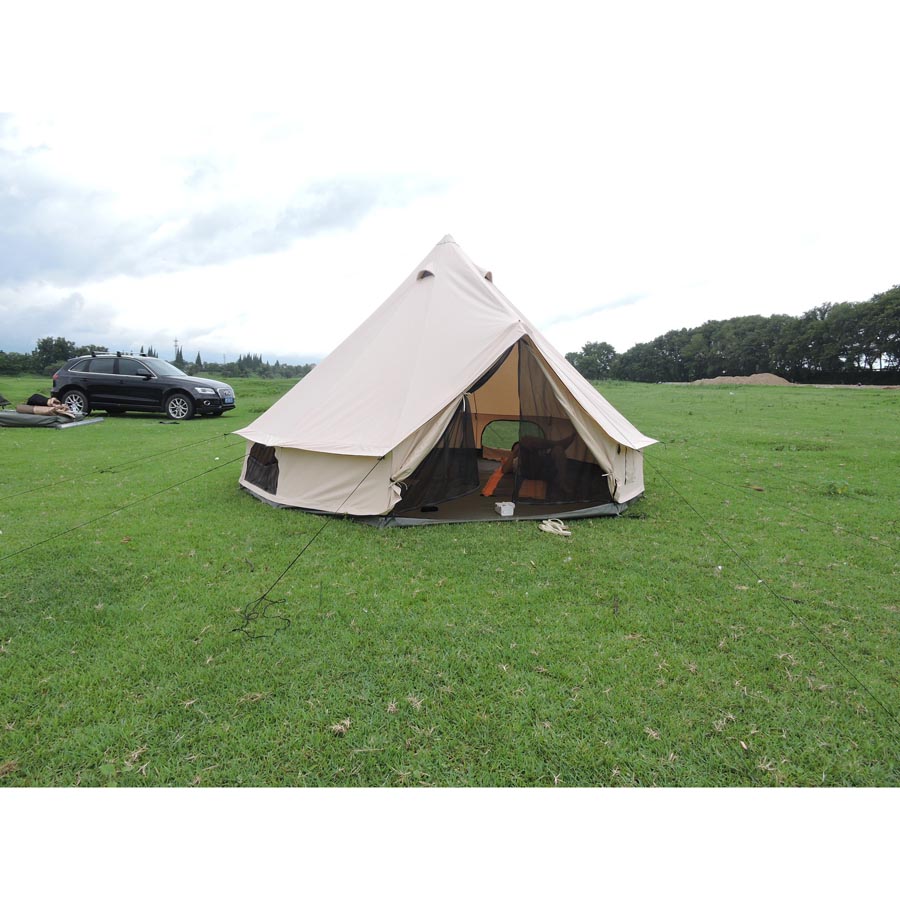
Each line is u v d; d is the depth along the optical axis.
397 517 4.86
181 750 2.03
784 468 7.88
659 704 2.33
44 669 2.53
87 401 13.62
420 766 1.98
